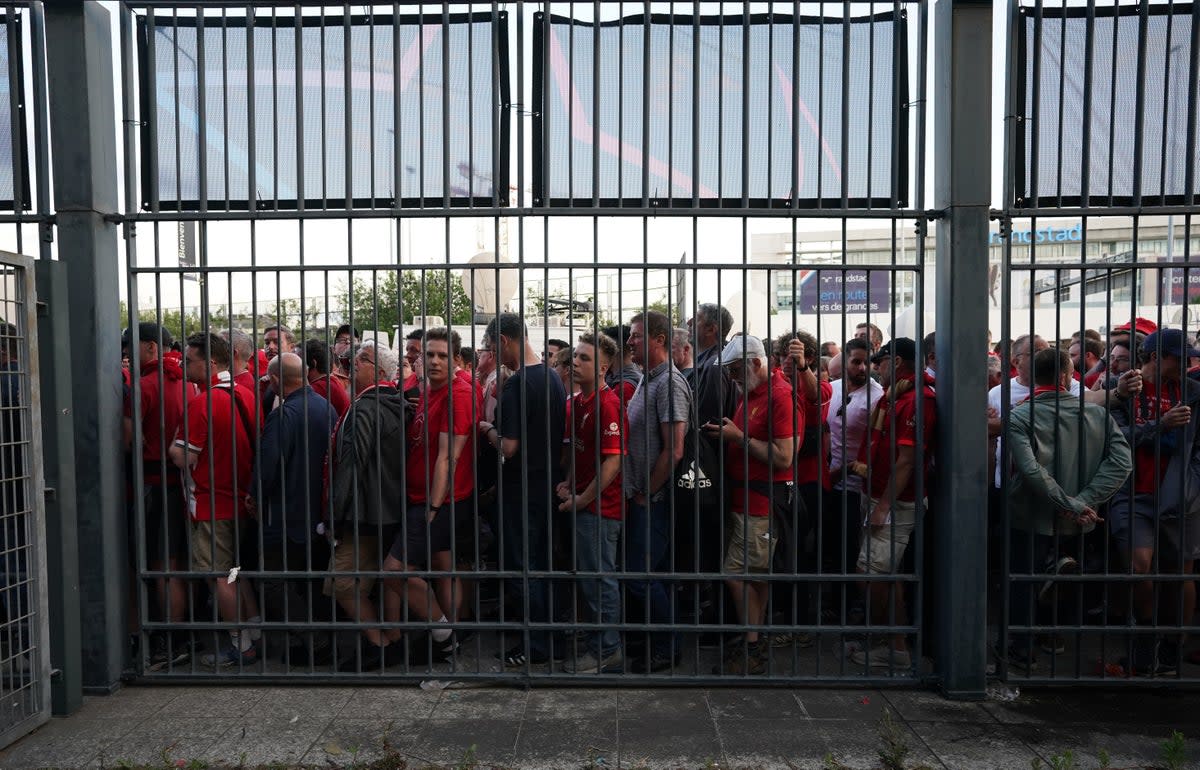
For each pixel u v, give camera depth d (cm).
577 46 396
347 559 430
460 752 339
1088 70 391
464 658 445
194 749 343
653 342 416
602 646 429
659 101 395
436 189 399
